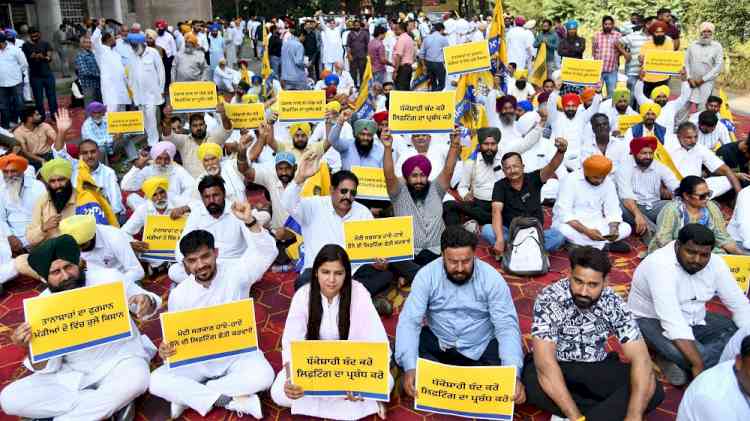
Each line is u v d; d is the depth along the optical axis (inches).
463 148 315.0
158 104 415.8
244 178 250.8
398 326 148.0
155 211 225.0
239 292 156.3
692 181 187.8
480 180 259.6
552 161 222.7
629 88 472.4
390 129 202.8
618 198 249.0
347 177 186.4
